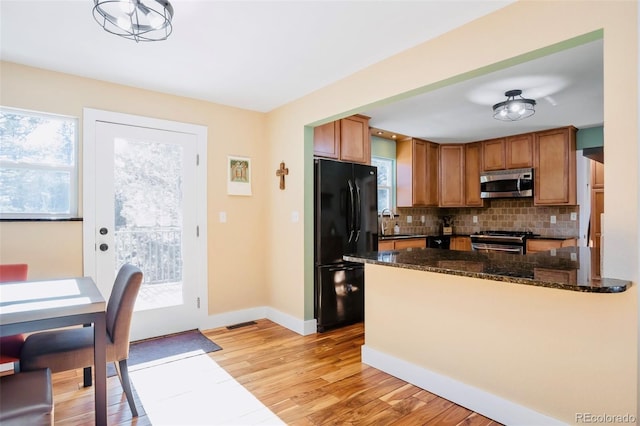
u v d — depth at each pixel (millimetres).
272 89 3178
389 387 2334
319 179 3439
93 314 1627
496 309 1968
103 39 2258
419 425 1912
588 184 4785
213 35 2217
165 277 3273
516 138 5059
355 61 2604
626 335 1550
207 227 3492
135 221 3109
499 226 5629
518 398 1879
